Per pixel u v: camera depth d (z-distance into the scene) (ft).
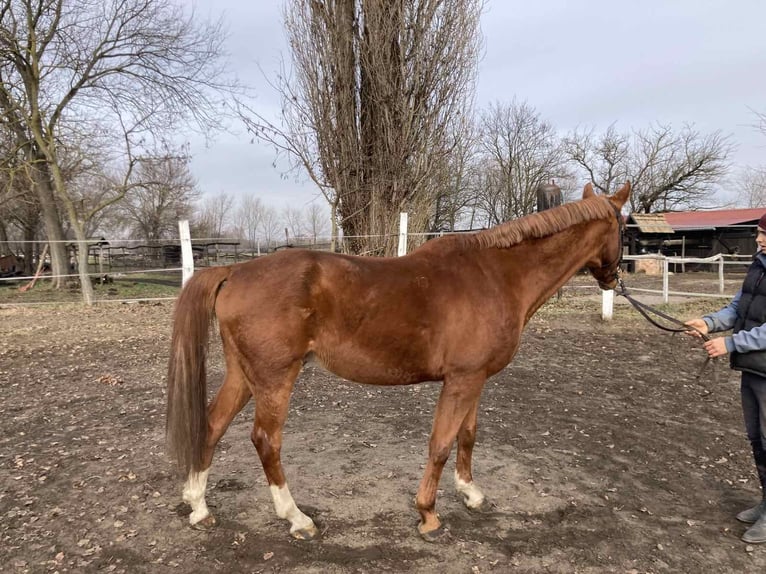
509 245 9.65
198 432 8.84
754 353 8.95
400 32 31.27
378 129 32.42
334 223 34.01
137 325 30.37
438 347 8.89
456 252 9.39
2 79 47.96
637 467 12.00
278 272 8.80
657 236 89.10
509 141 118.62
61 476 11.51
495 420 15.02
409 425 14.73
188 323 8.86
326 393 17.81
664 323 29.17
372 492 10.82
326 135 32.71
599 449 13.01
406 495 10.70
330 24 31.45
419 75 32.17
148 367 21.18
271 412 8.89
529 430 14.26
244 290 8.82
